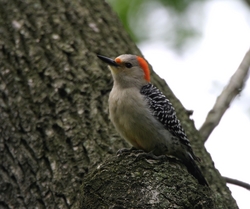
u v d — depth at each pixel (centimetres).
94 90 1222
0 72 1259
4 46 1311
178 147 1071
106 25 1446
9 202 1059
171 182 871
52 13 1408
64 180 1034
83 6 1468
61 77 1236
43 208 1016
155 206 841
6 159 1116
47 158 1084
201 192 875
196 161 1145
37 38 1333
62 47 1315
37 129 1136
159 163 906
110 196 863
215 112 1264
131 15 1728
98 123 1145
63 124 1133
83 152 1077
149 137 1065
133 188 865
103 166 907
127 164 900
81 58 1295
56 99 1188
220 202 1055
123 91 1089
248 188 1183
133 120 1056
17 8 1412
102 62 1305
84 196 883
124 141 1121
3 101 1202
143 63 1162
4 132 1148
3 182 1088
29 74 1248
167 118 1062
